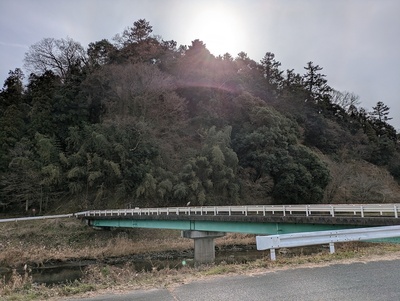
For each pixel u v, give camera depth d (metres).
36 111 54.84
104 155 49.31
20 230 39.44
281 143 57.59
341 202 58.50
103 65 65.88
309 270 8.58
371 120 106.81
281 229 23.23
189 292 6.94
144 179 47.44
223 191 51.56
